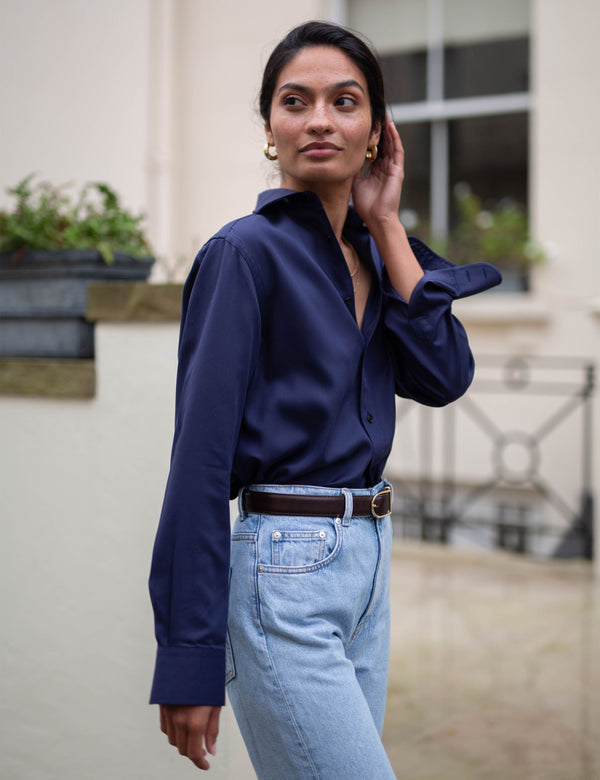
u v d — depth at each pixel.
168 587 1.35
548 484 6.14
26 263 2.47
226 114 6.03
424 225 6.69
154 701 1.33
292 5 5.93
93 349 2.46
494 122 6.46
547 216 6.17
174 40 6.08
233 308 1.40
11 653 2.48
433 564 5.34
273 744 1.42
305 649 1.40
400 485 6.54
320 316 1.47
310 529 1.44
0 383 2.46
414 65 6.67
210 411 1.37
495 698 3.34
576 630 4.11
